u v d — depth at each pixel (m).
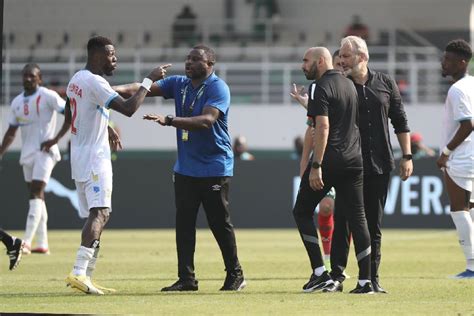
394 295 28.47
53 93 45.56
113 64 28.69
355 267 39.72
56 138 45.62
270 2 109.00
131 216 67.38
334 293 28.89
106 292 29.09
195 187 29.66
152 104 97.56
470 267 34.88
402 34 104.50
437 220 66.44
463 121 33.59
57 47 106.88
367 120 29.45
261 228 66.94
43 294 28.50
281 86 100.94
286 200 67.00
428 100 99.06
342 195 28.56
